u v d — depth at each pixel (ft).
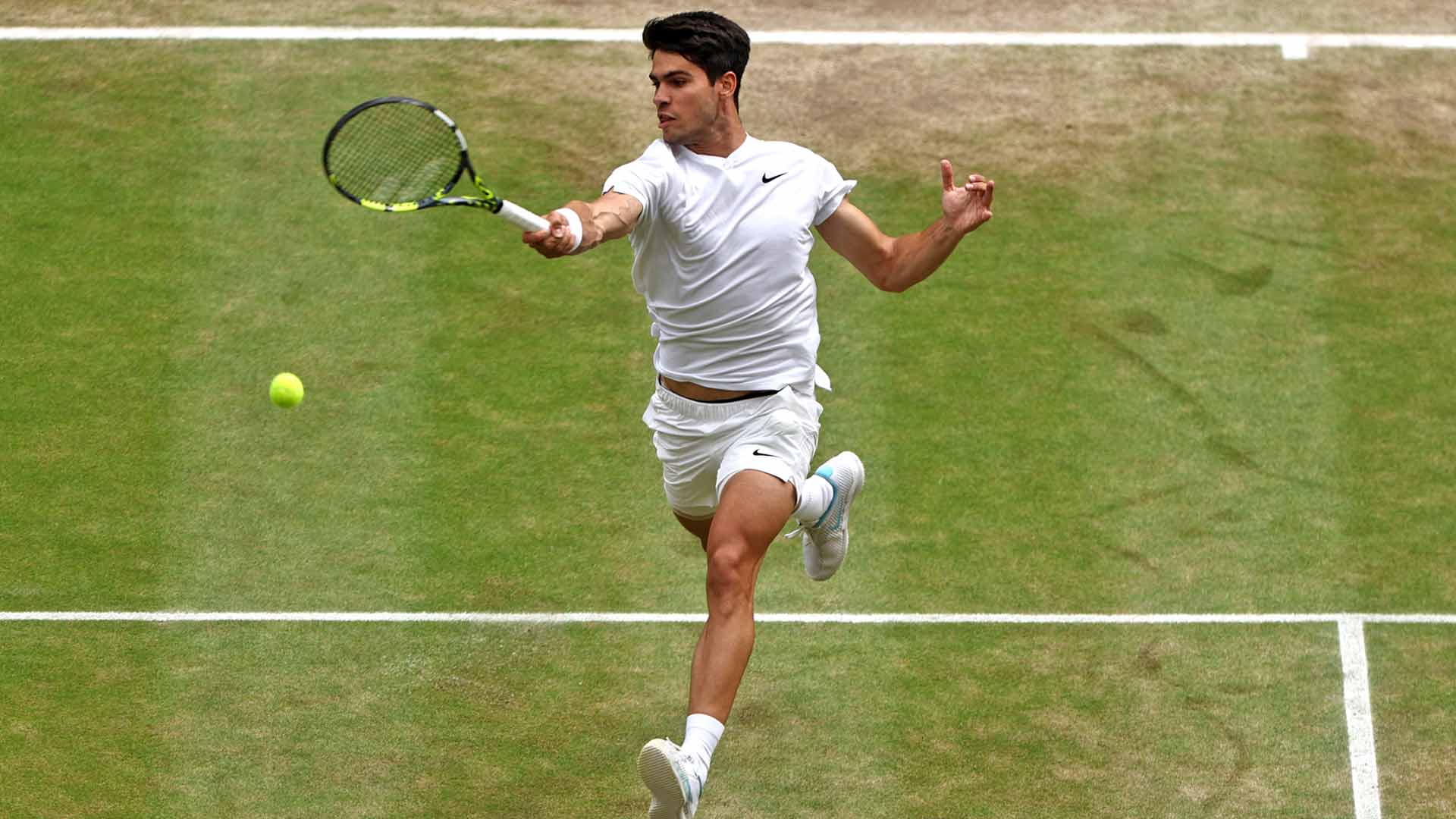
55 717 94.84
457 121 142.92
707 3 157.99
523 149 140.26
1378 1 159.22
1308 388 120.26
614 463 114.21
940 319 126.72
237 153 139.85
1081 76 149.89
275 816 88.99
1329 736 94.68
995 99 147.23
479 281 129.18
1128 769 92.48
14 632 100.42
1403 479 112.88
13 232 131.95
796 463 79.25
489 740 94.17
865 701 96.89
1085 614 102.78
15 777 90.74
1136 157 141.69
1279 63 151.74
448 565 106.11
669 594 104.32
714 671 73.92
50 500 110.01
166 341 122.93
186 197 135.64
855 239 80.84
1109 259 131.85
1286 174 140.05
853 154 141.08
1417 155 142.41
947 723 95.35
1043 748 93.71
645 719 95.61
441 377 120.78
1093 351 123.54
